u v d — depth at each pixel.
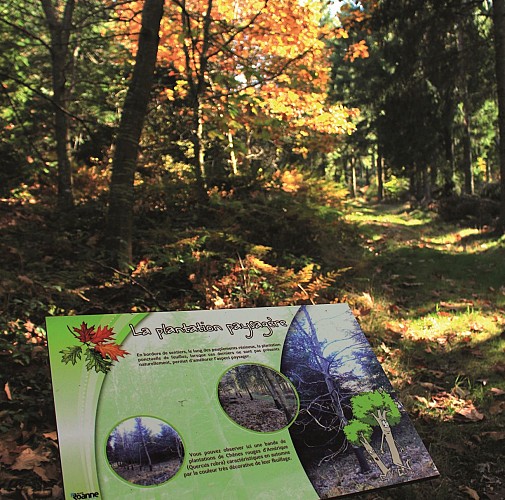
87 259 6.81
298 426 2.75
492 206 17.08
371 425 2.85
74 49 11.70
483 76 21.52
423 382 5.08
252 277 6.84
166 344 2.85
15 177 10.71
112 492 2.36
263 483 2.52
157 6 7.66
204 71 10.36
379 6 16.94
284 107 11.27
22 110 10.52
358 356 3.12
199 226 8.96
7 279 5.48
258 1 11.06
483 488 3.57
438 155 25.33
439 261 10.48
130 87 7.62
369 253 10.15
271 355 2.98
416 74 22.23
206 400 2.71
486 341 6.08
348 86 34.38
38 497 3.18
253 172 10.72
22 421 3.83
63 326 2.76
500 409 4.51
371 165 55.31
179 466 2.48
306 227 9.09
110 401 2.58
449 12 16.88
